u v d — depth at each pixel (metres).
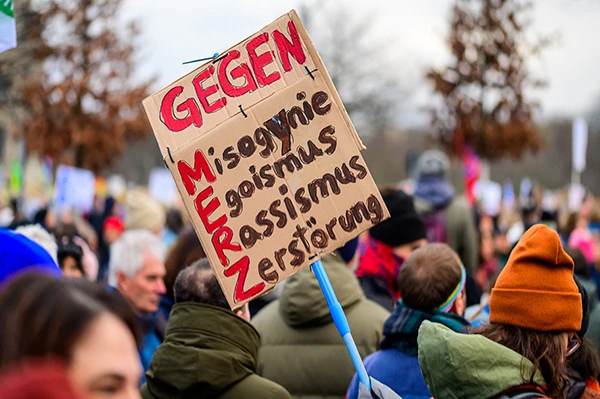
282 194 2.97
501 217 19.58
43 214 9.30
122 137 18.83
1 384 1.08
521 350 2.51
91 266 5.71
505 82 20.64
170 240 10.51
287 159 2.99
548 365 2.51
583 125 21.36
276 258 2.94
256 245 2.94
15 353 1.35
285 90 3.01
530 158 55.47
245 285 2.92
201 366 2.97
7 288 1.43
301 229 2.95
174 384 2.99
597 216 11.25
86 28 16.81
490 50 20.64
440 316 3.33
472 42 20.77
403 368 3.37
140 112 18.92
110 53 17.44
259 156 2.99
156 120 3.03
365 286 5.01
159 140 3.00
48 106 17.11
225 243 2.94
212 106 3.03
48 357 1.35
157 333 4.68
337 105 3.01
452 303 3.39
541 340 2.53
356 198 2.96
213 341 3.04
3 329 1.37
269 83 3.04
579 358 3.12
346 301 4.05
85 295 1.43
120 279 4.64
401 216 4.98
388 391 2.77
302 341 4.07
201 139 2.99
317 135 3.00
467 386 2.43
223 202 2.96
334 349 4.01
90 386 1.37
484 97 20.97
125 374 1.41
